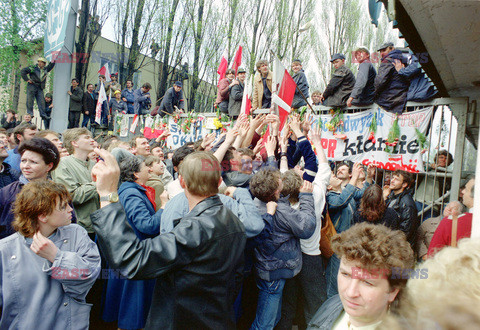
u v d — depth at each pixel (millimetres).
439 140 4188
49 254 1747
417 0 2078
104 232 1373
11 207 2258
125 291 2518
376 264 1050
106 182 1428
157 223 2396
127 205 2430
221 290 1580
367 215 3240
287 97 4039
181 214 2092
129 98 9516
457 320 513
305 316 2785
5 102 10164
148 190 2922
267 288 2539
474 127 4230
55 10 6348
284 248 2527
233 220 1724
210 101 10547
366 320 1104
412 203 3582
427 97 4176
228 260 1622
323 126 5000
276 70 3867
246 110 5133
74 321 1861
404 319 584
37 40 9047
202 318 1521
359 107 4734
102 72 8945
